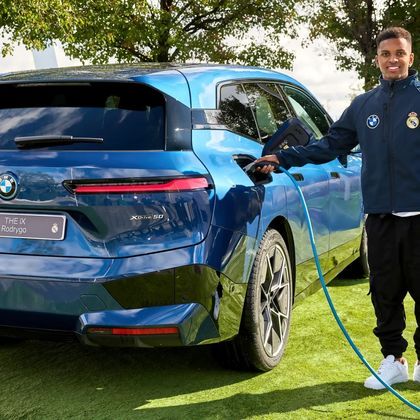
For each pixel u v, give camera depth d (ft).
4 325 9.42
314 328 13.30
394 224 9.76
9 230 9.45
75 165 9.13
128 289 8.84
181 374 10.87
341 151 10.41
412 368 11.11
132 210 8.93
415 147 9.41
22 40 45.62
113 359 11.62
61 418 9.23
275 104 12.98
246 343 10.39
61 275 8.96
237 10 75.31
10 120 10.07
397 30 9.48
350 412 9.19
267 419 9.03
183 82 10.18
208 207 9.20
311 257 12.90
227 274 9.46
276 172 11.42
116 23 66.74
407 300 15.56
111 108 9.77
